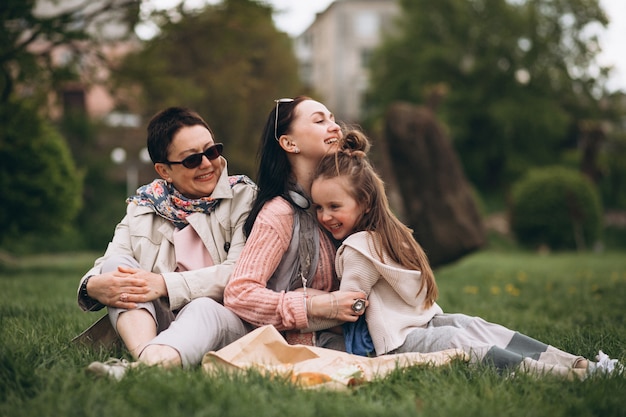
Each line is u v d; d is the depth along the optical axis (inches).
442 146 445.7
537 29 1462.8
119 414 88.7
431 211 434.3
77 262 627.2
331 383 103.7
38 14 339.0
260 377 102.9
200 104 917.2
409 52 1545.3
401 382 107.2
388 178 440.1
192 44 453.1
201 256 131.0
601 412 97.3
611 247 1104.2
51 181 511.5
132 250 133.2
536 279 381.7
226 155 1059.9
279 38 1133.7
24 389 100.6
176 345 111.3
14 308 199.8
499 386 104.0
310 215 131.1
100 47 409.1
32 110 364.2
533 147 1460.4
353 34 1942.7
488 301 268.2
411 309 127.6
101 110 1238.3
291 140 131.0
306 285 129.3
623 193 1344.7
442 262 438.6
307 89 1232.2
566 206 954.1
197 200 132.6
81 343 128.0
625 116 1521.9
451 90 1459.2
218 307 119.9
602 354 121.8
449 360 114.6
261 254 125.2
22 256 927.7
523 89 1471.5
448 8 1491.1
